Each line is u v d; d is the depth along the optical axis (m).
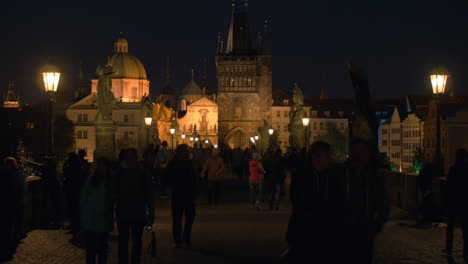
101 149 38.34
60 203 22.97
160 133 152.00
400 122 128.88
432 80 22.89
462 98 113.25
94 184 12.28
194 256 15.02
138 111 141.12
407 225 21.17
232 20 145.38
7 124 112.94
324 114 164.25
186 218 16.69
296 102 57.81
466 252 14.62
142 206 12.93
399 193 28.17
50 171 21.50
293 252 8.20
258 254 15.27
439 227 20.47
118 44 167.62
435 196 21.98
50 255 15.48
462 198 14.70
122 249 12.89
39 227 21.09
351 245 8.02
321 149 8.34
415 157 97.00
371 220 8.23
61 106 146.50
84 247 16.75
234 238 18.09
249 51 144.50
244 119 139.88
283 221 22.64
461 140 89.62
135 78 165.75
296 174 8.43
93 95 143.88
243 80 140.25
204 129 169.62
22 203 16.44
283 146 160.62
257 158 27.75
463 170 14.83
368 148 8.41
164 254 15.34
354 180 8.21
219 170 29.00
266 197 33.41
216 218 23.75
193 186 16.66
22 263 14.38
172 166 16.62
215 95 190.75
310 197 8.20
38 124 115.94
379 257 14.80
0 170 16.08
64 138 118.56
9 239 15.88
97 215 12.24
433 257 14.81
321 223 8.11
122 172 12.89
